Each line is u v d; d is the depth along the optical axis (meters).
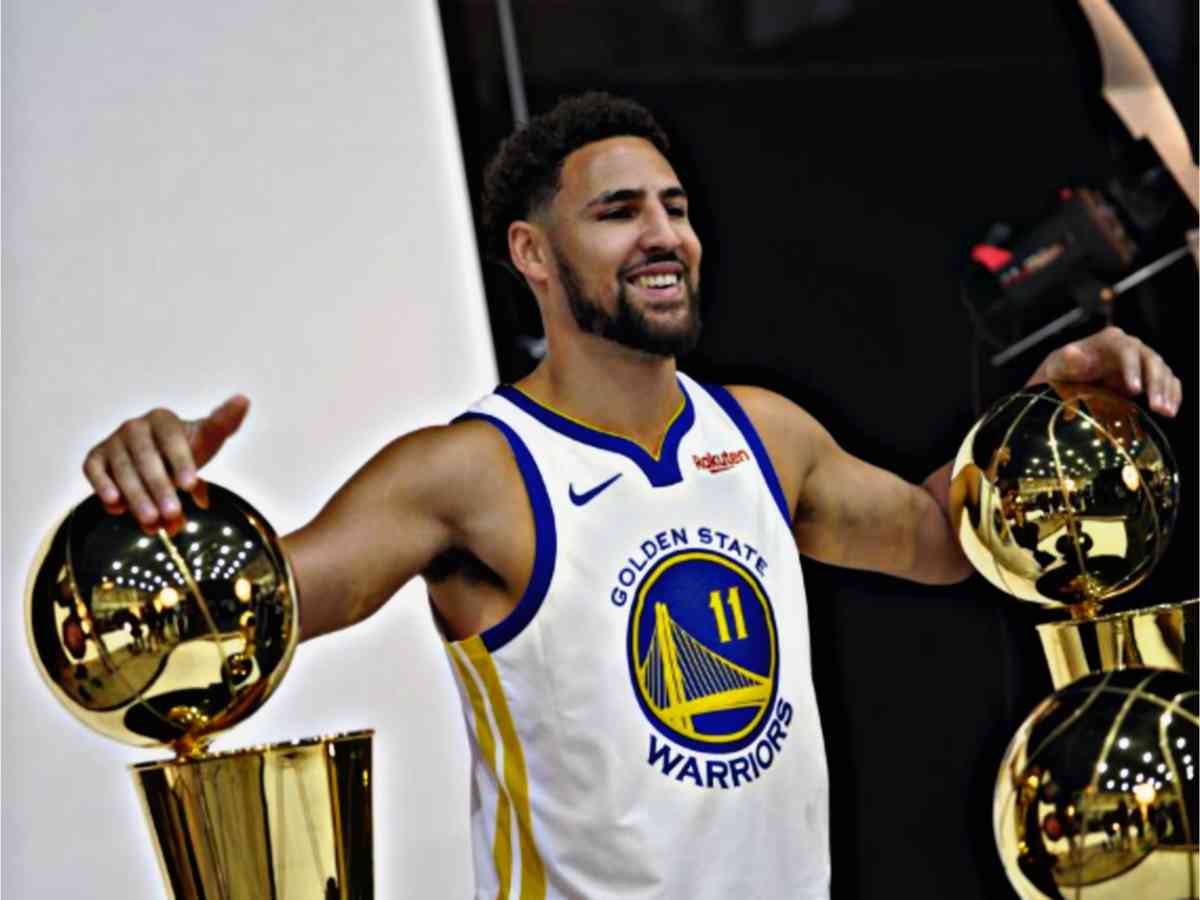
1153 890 2.65
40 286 4.78
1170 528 3.24
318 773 2.86
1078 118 5.70
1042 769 2.71
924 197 5.68
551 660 3.52
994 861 5.75
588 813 3.48
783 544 3.76
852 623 5.72
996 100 5.73
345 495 3.50
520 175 3.78
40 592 2.74
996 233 5.53
